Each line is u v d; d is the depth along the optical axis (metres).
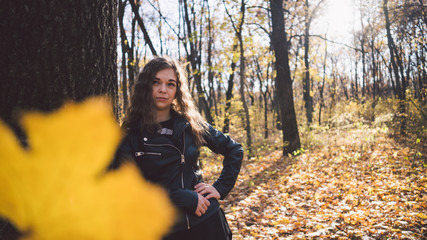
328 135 14.41
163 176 1.57
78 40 1.21
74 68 1.20
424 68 17.53
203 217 1.61
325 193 5.80
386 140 10.95
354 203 5.09
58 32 1.15
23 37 1.08
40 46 1.11
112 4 1.45
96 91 1.31
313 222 4.45
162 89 1.68
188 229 1.56
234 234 4.12
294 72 14.97
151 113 1.63
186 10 9.41
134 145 1.57
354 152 9.16
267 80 24.02
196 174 1.76
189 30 9.42
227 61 10.38
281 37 10.82
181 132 1.69
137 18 6.16
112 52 1.45
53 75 1.14
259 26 11.13
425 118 11.18
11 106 1.06
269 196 6.01
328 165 8.10
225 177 1.89
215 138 1.95
